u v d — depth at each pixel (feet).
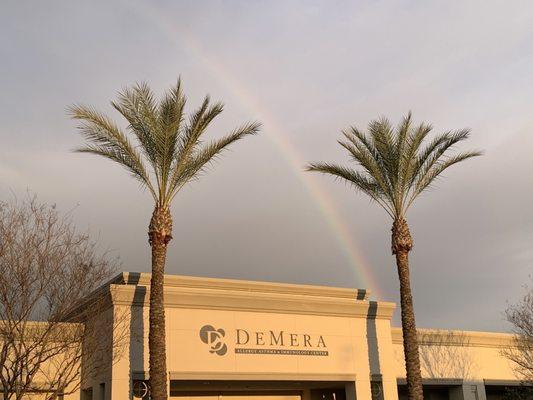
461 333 127.65
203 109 83.56
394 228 96.37
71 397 90.33
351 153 97.86
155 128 82.43
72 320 86.89
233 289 98.17
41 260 79.71
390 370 103.96
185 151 83.30
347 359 100.37
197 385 96.48
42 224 82.12
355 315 103.35
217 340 90.43
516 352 132.46
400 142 96.48
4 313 77.41
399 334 118.52
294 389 106.63
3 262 77.61
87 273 83.25
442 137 96.12
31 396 85.97
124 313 85.15
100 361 85.51
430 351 123.03
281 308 96.63
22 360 75.72
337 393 107.04
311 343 97.91
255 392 102.63
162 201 82.07
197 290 90.22
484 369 128.36
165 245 81.00
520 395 129.70
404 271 94.58
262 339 93.86
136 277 88.94
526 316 126.41
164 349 77.36
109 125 81.10
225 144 84.89
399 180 96.73
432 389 129.18
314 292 105.19
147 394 83.25
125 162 82.74
